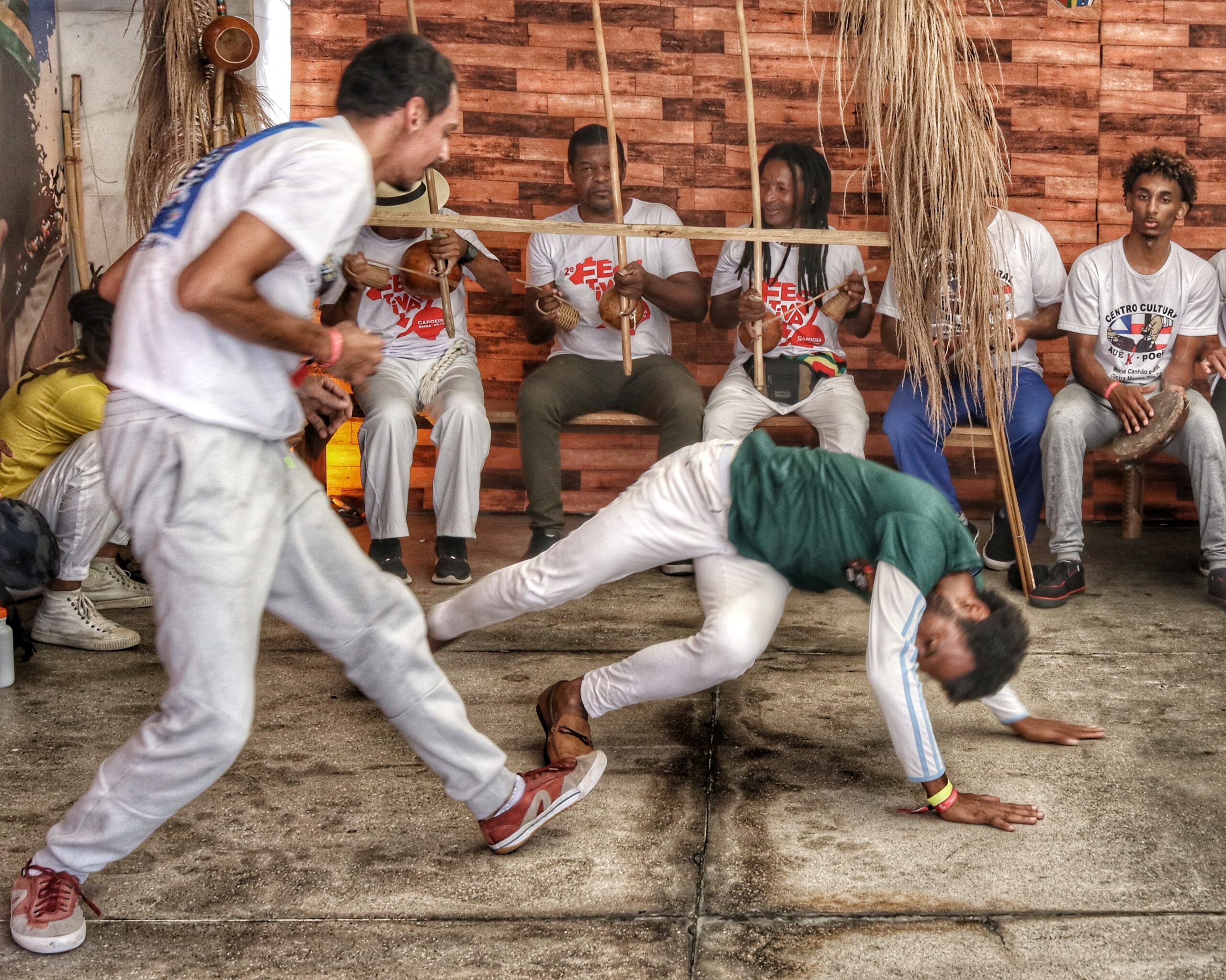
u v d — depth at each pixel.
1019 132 5.77
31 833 2.61
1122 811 2.73
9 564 3.59
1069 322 4.82
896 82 4.17
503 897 2.37
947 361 4.53
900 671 2.55
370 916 2.30
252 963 2.14
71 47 5.18
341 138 1.99
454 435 4.61
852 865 2.49
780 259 5.13
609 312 4.73
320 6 5.58
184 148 4.31
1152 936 2.22
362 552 2.25
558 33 5.68
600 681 2.91
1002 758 3.02
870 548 2.61
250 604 2.02
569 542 2.88
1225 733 3.19
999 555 4.93
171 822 2.67
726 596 2.75
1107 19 5.71
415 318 4.91
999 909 2.32
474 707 3.38
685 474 2.78
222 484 1.97
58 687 3.52
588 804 2.79
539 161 5.75
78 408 3.88
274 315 1.92
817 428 4.88
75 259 4.92
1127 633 4.08
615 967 2.13
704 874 2.46
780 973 2.11
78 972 2.11
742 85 5.74
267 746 3.09
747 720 3.31
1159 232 4.70
